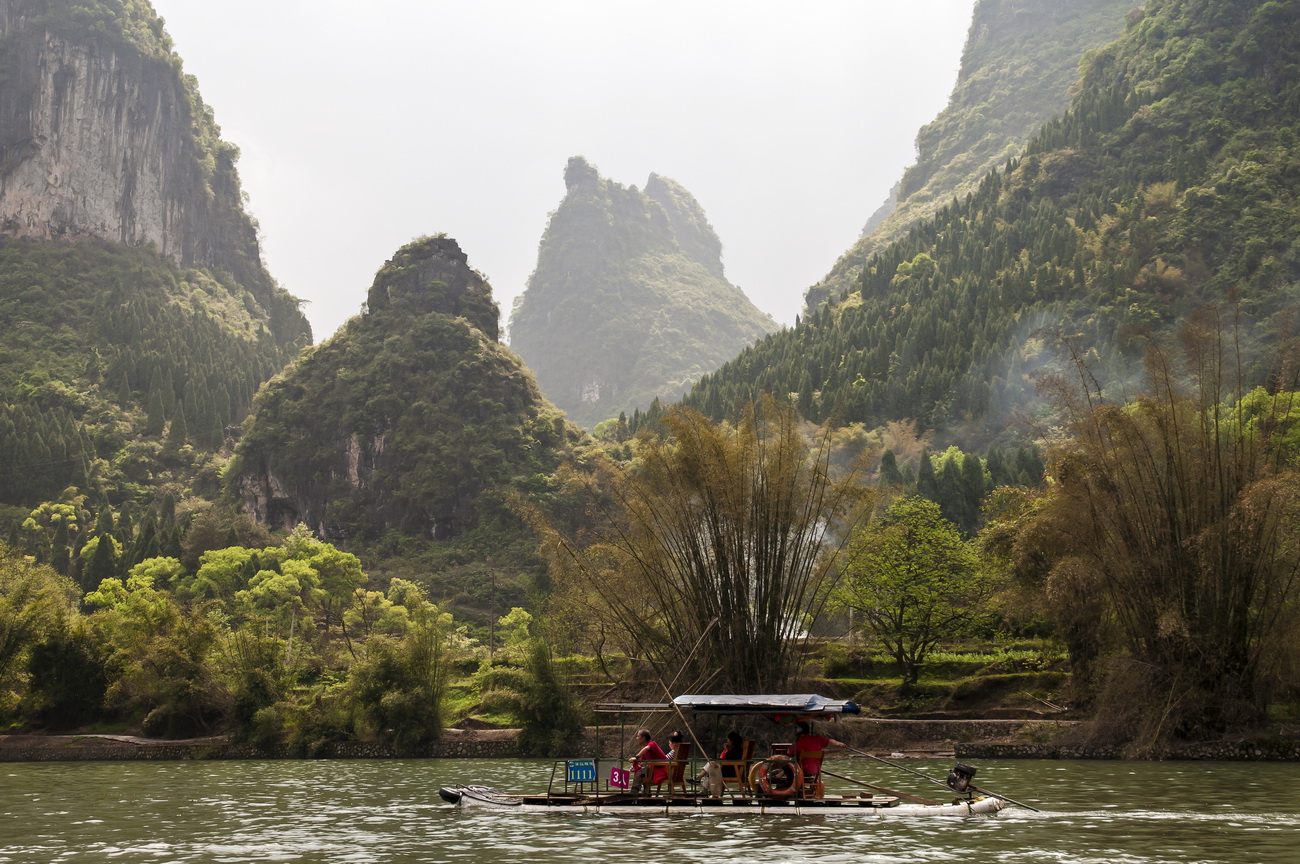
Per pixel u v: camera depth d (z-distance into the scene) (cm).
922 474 10394
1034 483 10675
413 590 12488
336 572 11994
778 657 4619
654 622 4962
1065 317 17788
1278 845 2403
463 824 2864
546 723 5572
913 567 6322
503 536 18625
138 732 6656
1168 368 4872
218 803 3550
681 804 2934
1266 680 4606
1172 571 4678
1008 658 6366
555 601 6519
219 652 6719
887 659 6681
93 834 2820
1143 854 2294
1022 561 5347
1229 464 4697
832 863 2205
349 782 4316
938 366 17538
